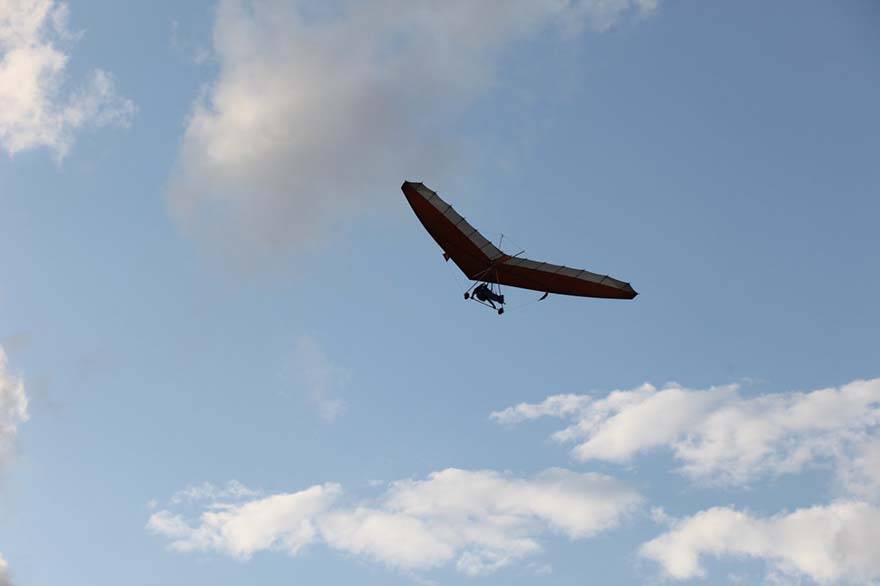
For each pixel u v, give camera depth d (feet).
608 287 179.42
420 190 182.60
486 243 181.47
